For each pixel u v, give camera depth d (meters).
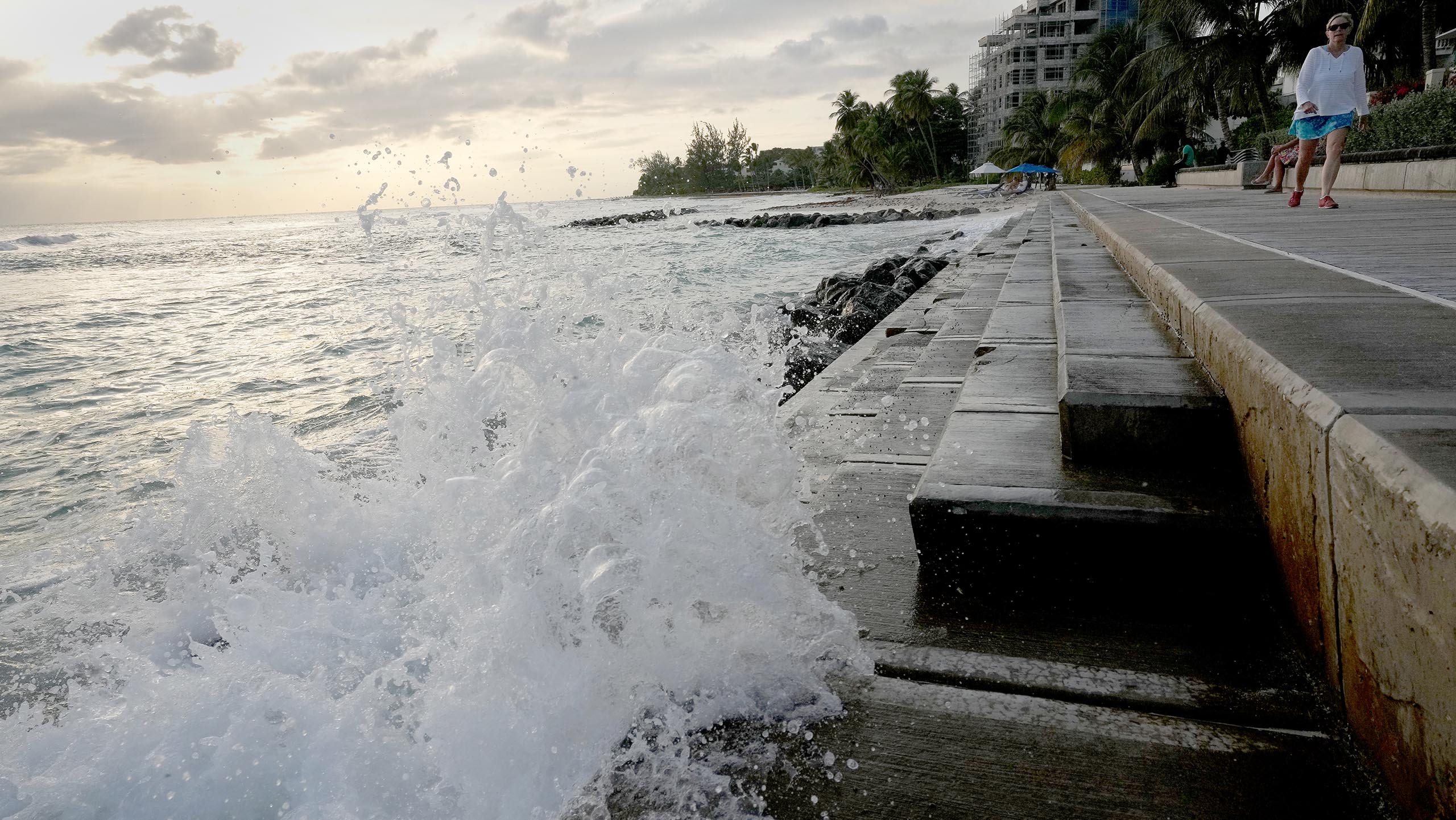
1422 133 8.16
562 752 1.28
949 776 1.16
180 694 1.50
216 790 1.24
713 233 31.70
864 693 1.38
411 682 1.48
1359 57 5.53
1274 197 8.37
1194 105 27.78
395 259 25.03
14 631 2.15
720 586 1.53
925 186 69.75
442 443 2.36
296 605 1.81
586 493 1.62
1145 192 15.46
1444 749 0.85
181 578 2.03
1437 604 0.84
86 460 4.87
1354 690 1.10
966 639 1.51
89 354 8.81
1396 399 1.14
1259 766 1.12
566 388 2.07
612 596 1.50
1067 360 2.11
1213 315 1.89
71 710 1.52
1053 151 53.72
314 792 1.23
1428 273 2.31
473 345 2.27
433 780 1.25
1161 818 1.05
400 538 2.24
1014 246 10.52
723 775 1.20
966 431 2.12
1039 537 1.64
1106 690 1.32
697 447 1.77
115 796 1.25
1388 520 0.95
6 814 1.22
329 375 7.18
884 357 4.48
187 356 8.51
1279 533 1.39
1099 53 39.84
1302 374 1.32
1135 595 1.59
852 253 18.14
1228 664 1.35
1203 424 1.73
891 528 2.04
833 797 1.14
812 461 2.67
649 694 1.39
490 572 1.56
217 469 2.46
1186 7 21.61
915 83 63.06
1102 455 1.81
